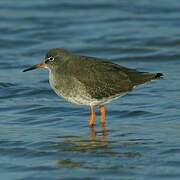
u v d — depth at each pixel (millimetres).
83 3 32844
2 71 24438
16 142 16875
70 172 14703
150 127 17906
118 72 18000
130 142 16625
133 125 18188
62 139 17094
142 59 25766
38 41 28141
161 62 25422
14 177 14562
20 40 28266
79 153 15945
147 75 18125
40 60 25750
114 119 18859
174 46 27078
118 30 29000
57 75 18125
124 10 31812
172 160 15164
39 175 14609
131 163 15086
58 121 18750
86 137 17234
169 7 31781
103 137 17172
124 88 17922
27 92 21734
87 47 27031
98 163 15188
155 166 14859
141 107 19719
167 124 18094
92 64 17969
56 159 15609
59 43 27766
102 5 32562
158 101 20281
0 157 15922
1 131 17891
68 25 29984
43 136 17391
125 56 26031
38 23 30297
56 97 21250
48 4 32781
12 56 26359
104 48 26938
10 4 32938
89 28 29484
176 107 19594
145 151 15867
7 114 19469
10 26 29891
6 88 22078
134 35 28297
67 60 18094
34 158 15758
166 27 29203
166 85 22000
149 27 29328
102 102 18109
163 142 16500
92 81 17719
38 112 19609
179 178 14148
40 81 23016
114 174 14477
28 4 32906
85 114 19391
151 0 32875
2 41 28125
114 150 16047
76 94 17859
